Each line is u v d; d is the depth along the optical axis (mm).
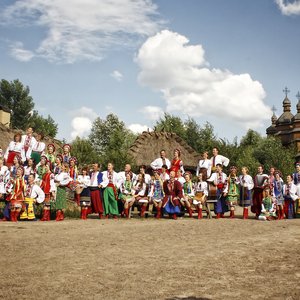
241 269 5754
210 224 11125
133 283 5023
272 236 8766
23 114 69688
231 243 7828
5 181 13086
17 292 4645
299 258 6461
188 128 49344
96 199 13766
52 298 4441
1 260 6273
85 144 32781
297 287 4871
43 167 13422
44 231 9438
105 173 14000
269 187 14141
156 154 23797
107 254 6738
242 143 54875
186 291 4691
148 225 10820
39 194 12758
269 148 43344
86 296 4504
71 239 8234
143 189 14391
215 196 14625
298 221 12523
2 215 13367
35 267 5832
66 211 14617
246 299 4410
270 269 5754
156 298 4434
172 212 13727
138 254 6746
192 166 23672
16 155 14305
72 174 13477
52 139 23406
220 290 4742
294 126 56375
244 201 14266
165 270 5672
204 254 6762
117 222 11906
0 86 70250
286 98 61875
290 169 39906
